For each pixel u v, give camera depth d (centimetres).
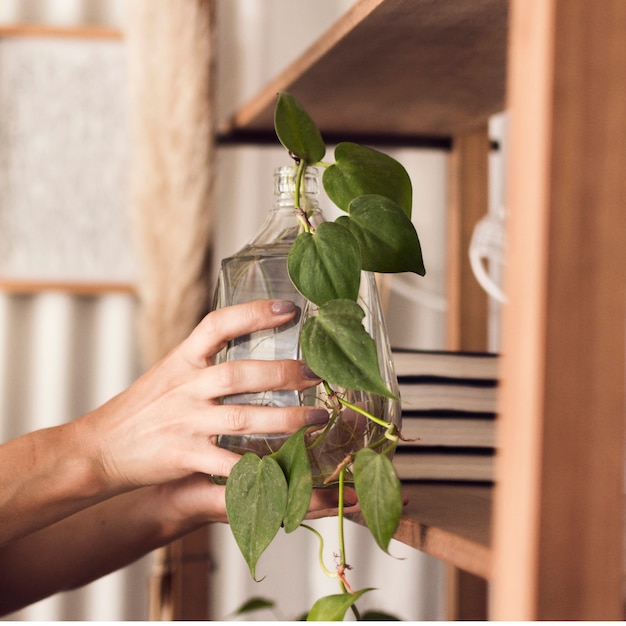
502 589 39
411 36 66
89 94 144
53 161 144
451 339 115
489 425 80
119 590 144
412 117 104
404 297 141
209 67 134
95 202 144
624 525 37
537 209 37
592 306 37
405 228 51
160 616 126
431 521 54
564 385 37
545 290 37
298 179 53
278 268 55
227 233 144
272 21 144
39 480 59
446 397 79
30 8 145
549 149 37
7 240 143
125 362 146
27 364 145
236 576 142
